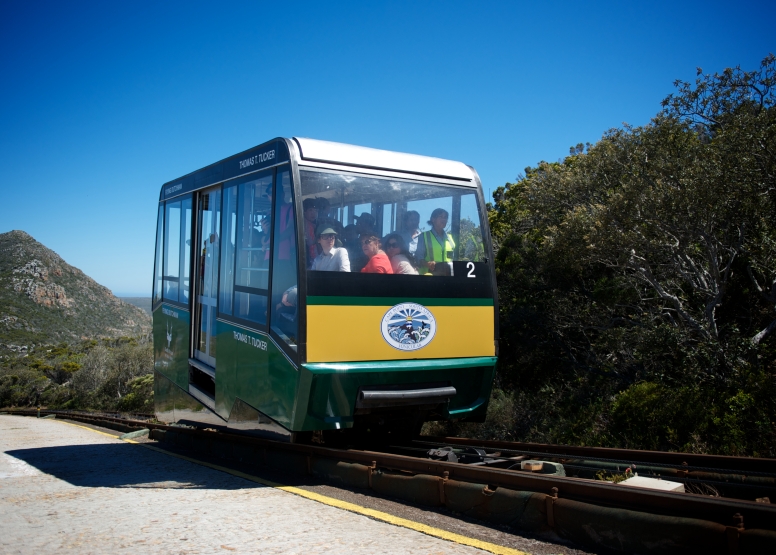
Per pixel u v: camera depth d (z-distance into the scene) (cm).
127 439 1241
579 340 1482
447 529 423
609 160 1350
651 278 1125
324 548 381
